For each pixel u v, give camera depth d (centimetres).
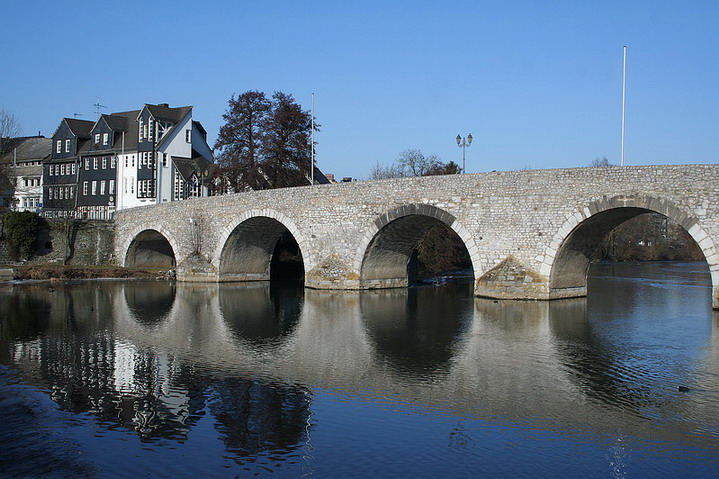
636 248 9306
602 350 2355
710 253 2833
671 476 1246
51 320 3112
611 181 3114
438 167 7719
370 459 1332
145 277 5556
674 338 2580
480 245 3566
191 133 7612
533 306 3378
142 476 1263
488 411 1634
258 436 1467
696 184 2862
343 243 4219
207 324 2994
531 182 3391
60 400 1748
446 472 1265
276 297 4084
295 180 6194
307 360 2214
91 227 6147
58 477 1259
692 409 1644
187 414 1623
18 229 5791
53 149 8144
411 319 3105
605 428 1502
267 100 6338
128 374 2020
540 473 1260
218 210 5022
